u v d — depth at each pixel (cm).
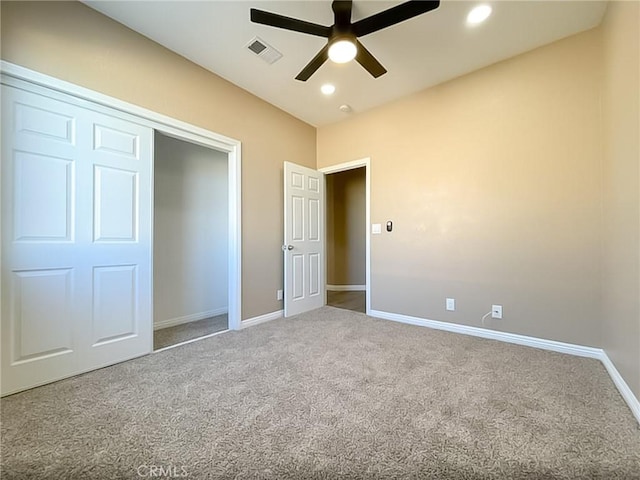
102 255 206
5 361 166
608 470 111
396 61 256
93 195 201
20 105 170
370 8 196
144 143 229
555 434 132
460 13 199
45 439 129
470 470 112
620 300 176
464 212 279
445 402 158
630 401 154
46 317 181
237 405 156
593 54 217
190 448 123
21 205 171
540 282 241
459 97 281
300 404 157
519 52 245
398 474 110
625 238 168
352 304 421
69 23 188
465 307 279
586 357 220
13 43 167
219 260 373
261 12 168
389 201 333
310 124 391
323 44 235
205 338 268
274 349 239
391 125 332
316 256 387
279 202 346
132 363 212
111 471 111
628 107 164
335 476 109
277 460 117
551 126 235
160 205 313
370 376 190
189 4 194
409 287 318
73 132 192
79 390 172
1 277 165
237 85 296
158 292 308
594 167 218
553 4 192
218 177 371
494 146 262
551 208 236
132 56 219
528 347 242
